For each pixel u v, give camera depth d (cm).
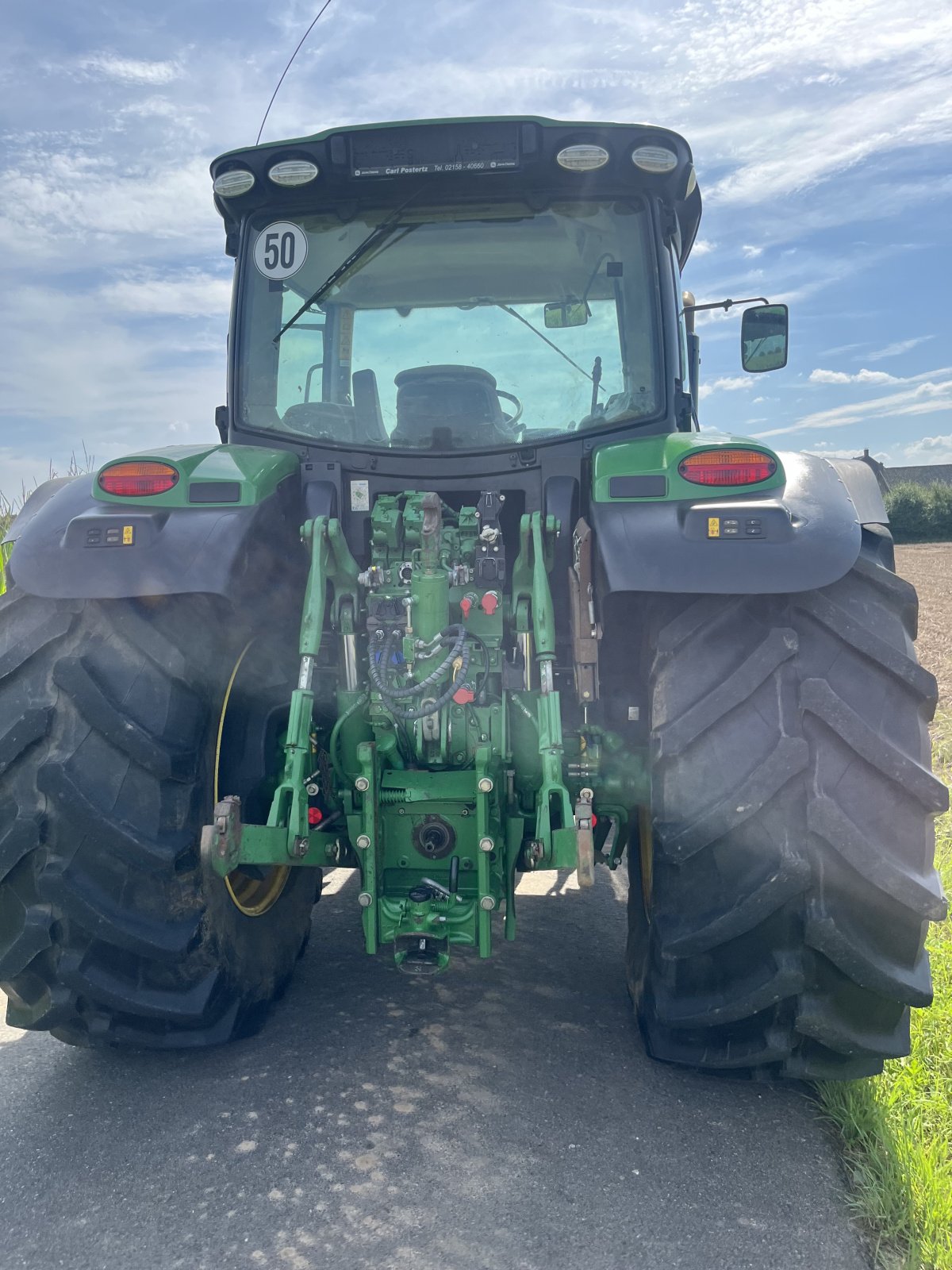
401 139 321
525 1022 315
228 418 343
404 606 278
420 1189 232
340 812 296
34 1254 213
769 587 239
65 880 246
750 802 227
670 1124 259
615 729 297
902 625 249
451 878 274
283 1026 312
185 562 253
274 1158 244
